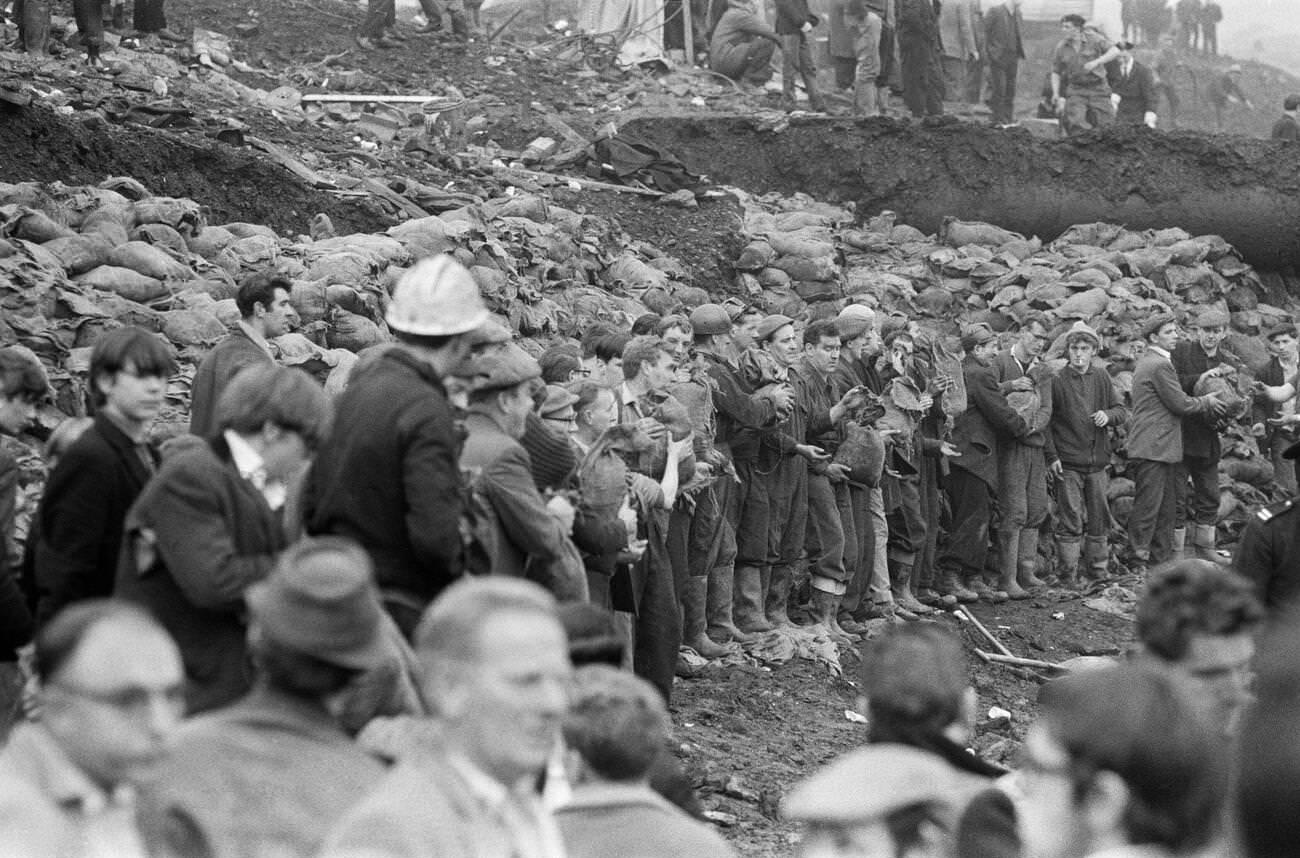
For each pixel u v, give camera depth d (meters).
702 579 17.00
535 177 28.86
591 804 6.37
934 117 33.53
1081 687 5.19
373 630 6.27
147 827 5.93
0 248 15.42
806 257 27.88
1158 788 5.00
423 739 6.21
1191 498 25.12
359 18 38.72
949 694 6.35
